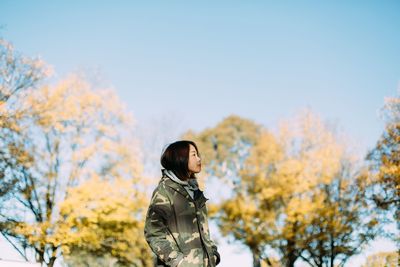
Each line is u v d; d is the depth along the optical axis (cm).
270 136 1739
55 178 1227
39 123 1252
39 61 1303
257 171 1669
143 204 1273
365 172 1434
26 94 1275
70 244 1144
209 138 2341
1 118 1187
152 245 207
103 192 1212
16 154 1188
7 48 1275
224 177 1725
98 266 1210
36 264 493
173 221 213
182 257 201
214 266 214
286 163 1597
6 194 1138
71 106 1323
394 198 1324
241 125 2414
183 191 219
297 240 1404
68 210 1149
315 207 1422
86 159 1297
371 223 1341
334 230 1362
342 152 1510
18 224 1091
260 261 1552
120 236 1213
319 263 1380
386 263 1312
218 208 1634
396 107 1388
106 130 1370
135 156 1377
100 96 1400
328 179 1479
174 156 229
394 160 1367
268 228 1499
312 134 1630
